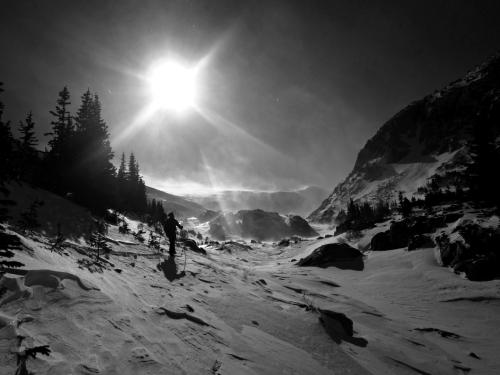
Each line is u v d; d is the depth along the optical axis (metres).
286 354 6.23
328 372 6.24
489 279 21.20
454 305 18.77
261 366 5.19
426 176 165.75
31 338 3.19
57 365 3.02
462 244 25.17
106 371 3.29
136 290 6.48
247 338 6.27
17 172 4.21
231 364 4.80
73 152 23.81
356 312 14.10
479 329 14.79
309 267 33.59
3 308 3.49
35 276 4.34
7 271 4.11
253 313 8.06
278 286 16.06
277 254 55.47
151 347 4.21
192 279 9.63
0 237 3.88
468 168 36.66
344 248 35.25
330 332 8.86
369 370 7.21
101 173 25.20
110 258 8.65
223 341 5.58
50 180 21.81
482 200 35.28
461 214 33.03
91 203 23.64
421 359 9.31
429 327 13.70
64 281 4.66
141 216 46.03
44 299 4.01
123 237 15.56
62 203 16.39
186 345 4.79
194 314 6.27
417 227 34.69
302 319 8.94
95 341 3.72
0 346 2.90
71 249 7.63
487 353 11.70
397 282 24.02
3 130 4.04
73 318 3.96
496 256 22.25
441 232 30.23
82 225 13.75
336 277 28.22
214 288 9.39
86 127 25.22
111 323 4.30
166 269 9.84
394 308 17.91
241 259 44.97
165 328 5.10
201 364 4.38
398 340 11.04
